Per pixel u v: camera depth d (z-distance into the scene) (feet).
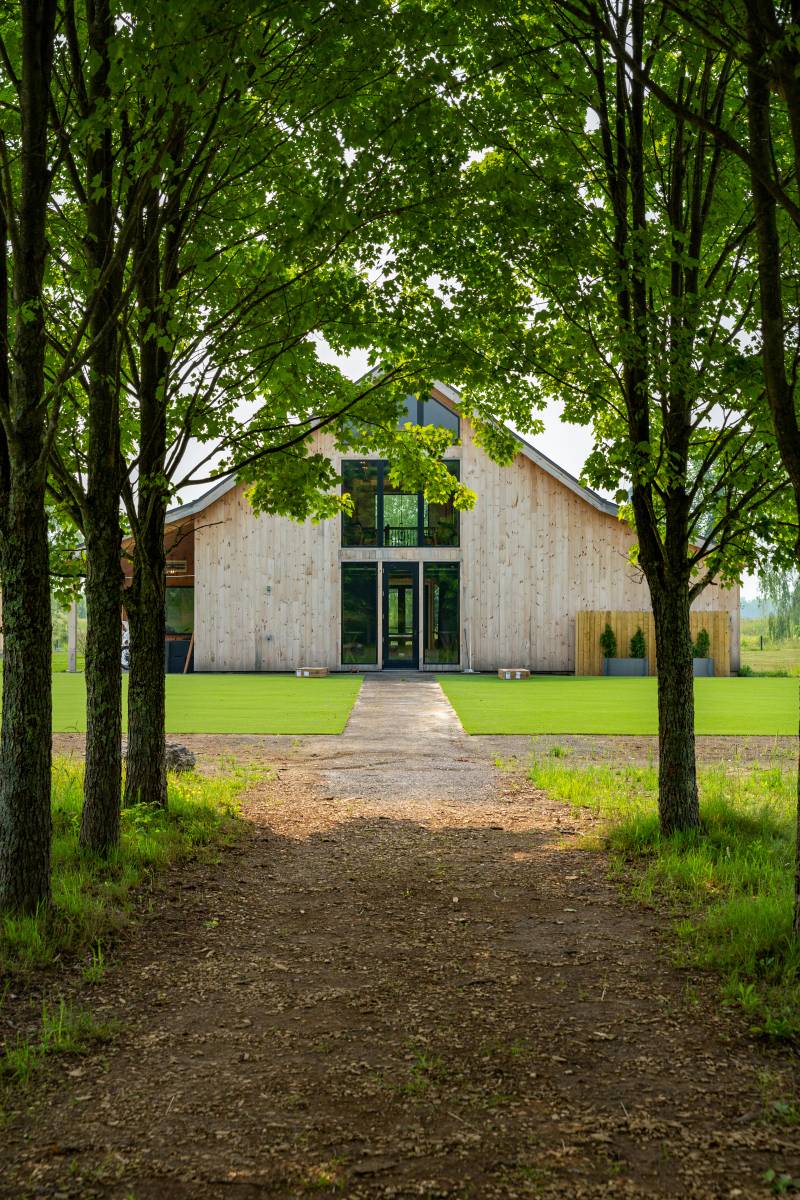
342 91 18.04
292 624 94.84
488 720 53.26
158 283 24.82
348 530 95.40
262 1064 12.19
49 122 19.79
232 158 21.61
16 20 19.84
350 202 20.02
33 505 17.34
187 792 30.25
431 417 95.20
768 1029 12.84
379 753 40.81
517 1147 10.12
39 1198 9.20
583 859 23.06
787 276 21.84
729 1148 10.04
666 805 24.20
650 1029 13.17
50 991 14.64
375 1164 9.80
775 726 50.34
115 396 21.98
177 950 16.67
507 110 22.48
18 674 17.26
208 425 27.68
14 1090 11.44
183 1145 10.20
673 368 20.45
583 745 43.29
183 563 98.37
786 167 22.53
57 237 23.57
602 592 93.91
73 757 37.60
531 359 23.94
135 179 17.51
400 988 14.89
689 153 24.29
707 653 95.55
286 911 19.07
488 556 94.27
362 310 25.14
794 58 14.23
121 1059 12.34
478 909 19.16
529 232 21.20
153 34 14.69
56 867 20.68
